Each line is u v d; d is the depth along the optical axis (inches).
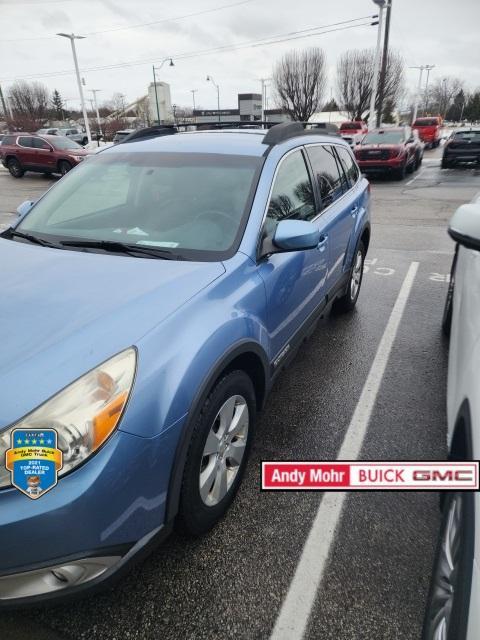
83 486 57.0
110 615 71.6
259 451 108.4
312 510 91.4
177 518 75.3
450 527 63.7
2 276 84.3
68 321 69.5
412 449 109.3
